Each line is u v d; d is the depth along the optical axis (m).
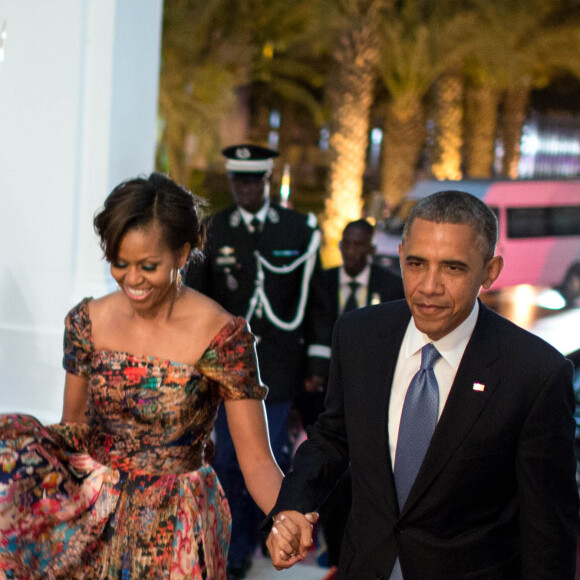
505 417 2.09
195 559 2.37
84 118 4.70
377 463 2.20
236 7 16.38
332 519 3.76
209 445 2.57
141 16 4.90
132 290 2.30
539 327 10.73
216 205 18.59
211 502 2.47
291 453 5.05
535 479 2.09
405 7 17.41
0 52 4.73
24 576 2.28
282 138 25.72
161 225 2.25
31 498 2.32
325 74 21.56
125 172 4.86
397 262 11.55
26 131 4.71
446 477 2.11
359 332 2.31
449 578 2.12
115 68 4.70
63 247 4.68
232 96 18.00
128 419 2.39
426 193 12.73
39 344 4.70
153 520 2.35
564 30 17.58
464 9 17.25
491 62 17.84
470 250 2.03
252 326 4.64
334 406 2.39
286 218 4.77
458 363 2.17
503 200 12.43
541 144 25.50
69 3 4.63
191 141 17.78
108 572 2.36
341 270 5.04
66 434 2.46
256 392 2.46
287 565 2.24
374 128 25.16
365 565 2.20
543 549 2.08
